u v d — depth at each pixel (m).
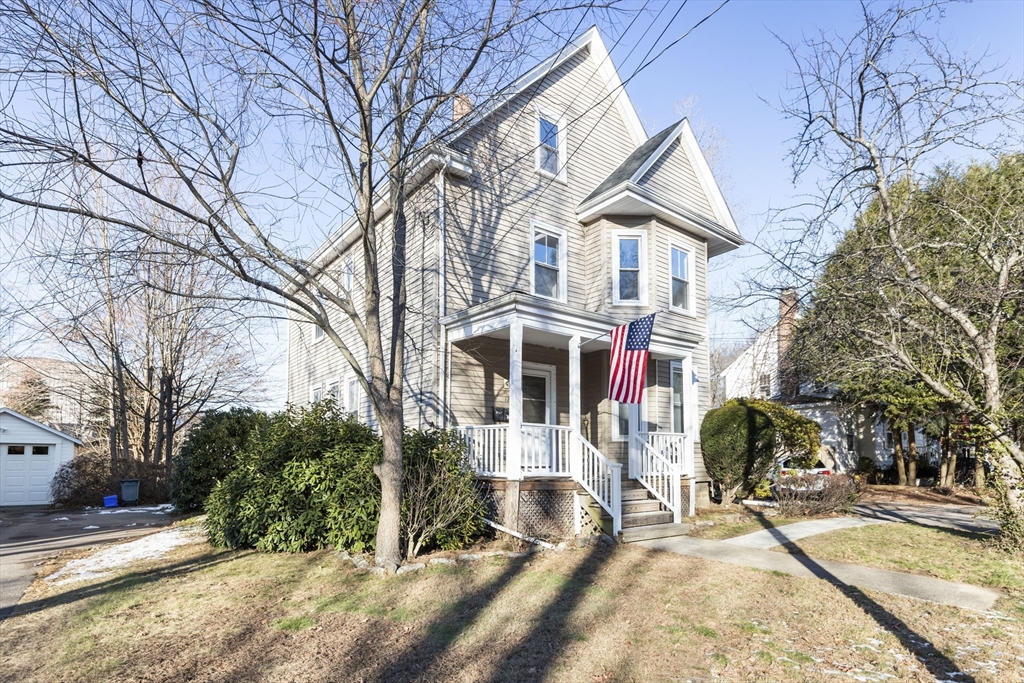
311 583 7.18
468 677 4.53
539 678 4.52
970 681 4.42
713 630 5.54
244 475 9.69
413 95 7.78
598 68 15.16
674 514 10.77
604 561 8.23
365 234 7.65
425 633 5.44
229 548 9.49
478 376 11.66
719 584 7.04
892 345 8.98
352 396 15.08
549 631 5.50
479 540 9.50
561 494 10.13
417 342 11.77
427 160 10.43
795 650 5.06
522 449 10.10
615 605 6.27
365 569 7.68
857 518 11.70
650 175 14.07
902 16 8.44
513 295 9.62
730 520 11.41
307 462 9.18
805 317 10.06
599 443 12.95
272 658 4.91
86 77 6.09
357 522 8.45
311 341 18.25
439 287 11.31
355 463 8.97
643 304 13.21
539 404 12.68
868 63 8.82
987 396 8.81
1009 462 8.49
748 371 29.20
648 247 13.43
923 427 19.58
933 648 5.05
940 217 9.23
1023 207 8.36
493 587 6.92
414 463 8.70
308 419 10.10
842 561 8.09
